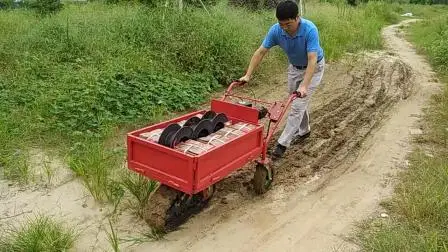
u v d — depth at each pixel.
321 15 16.00
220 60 9.45
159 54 9.17
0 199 4.91
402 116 8.21
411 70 11.95
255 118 5.07
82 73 7.64
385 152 6.59
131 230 4.48
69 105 6.70
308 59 5.36
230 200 5.12
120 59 8.45
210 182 4.21
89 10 13.02
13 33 10.23
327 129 7.40
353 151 6.63
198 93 8.45
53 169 5.52
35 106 6.82
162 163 4.17
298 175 5.80
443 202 4.83
